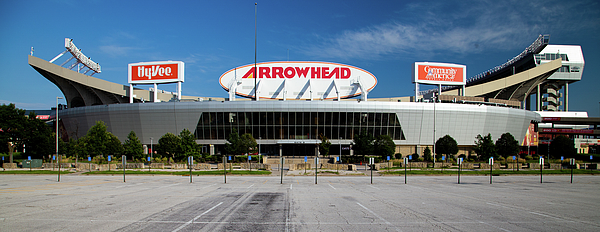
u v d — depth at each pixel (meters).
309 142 70.00
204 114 70.25
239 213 13.74
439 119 72.81
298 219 12.55
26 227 10.91
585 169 49.69
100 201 17.12
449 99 77.81
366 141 57.97
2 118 51.56
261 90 77.44
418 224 11.80
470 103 79.56
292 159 66.31
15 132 52.22
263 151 74.50
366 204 16.56
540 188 25.73
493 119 76.00
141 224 11.45
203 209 14.69
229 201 17.33
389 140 59.25
